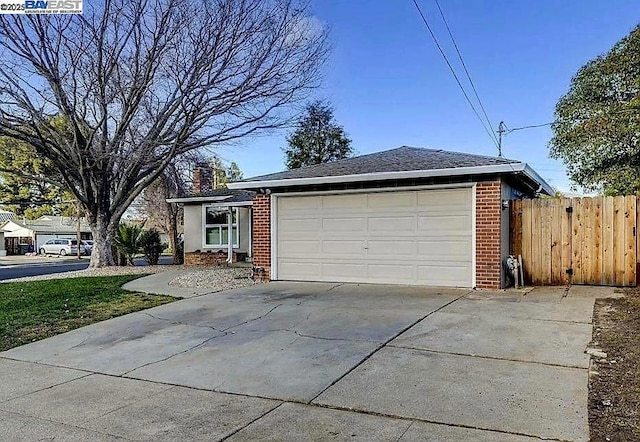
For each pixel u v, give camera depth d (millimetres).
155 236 20094
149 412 4086
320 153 33031
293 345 5957
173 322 7500
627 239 9391
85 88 14102
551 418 3631
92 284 11562
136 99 14180
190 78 13914
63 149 14969
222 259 18812
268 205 11656
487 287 9391
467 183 9555
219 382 4793
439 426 3582
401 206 10273
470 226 9602
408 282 10180
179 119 14633
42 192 37250
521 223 10156
